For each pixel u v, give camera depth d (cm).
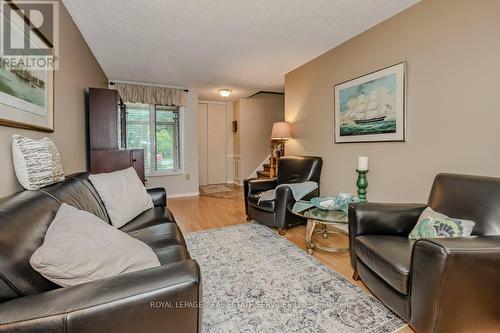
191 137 543
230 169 711
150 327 81
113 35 278
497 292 119
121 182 217
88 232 106
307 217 234
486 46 179
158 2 217
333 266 215
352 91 290
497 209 146
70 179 181
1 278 75
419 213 185
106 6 222
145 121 509
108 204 195
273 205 298
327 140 333
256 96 643
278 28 266
